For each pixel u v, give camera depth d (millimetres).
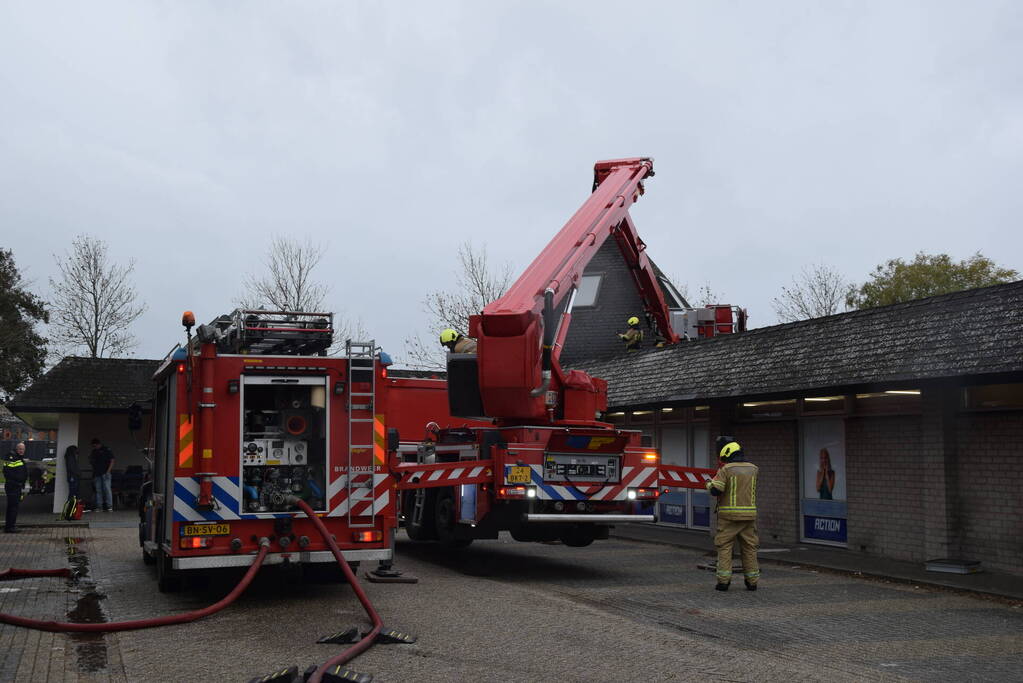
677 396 16750
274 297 38312
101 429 26031
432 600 9930
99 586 10859
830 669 6883
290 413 9711
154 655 7184
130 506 24828
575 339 28172
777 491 15898
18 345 35219
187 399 9242
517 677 6539
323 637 7812
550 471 12086
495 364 11539
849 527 14273
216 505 9188
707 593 10711
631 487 12453
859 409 14164
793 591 10891
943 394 12531
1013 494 11711
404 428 16234
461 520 13023
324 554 9555
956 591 10805
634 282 18969
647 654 7293
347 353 9852
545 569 12883
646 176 16625
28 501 28453
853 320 14500
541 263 13195
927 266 49219
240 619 8734
